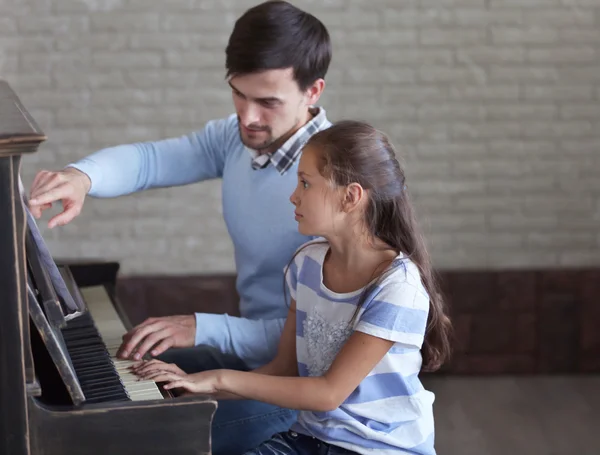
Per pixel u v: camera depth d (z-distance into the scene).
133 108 3.43
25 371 1.37
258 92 1.93
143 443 1.44
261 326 2.00
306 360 1.83
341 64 3.44
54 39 3.35
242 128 2.00
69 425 1.40
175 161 2.27
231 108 3.46
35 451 1.39
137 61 3.39
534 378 3.65
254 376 1.68
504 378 3.64
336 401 1.67
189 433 1.45
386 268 1.71
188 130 3.46
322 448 1.75
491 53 3.46
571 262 3.65
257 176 2.07
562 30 3.46
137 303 3.53
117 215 3.52
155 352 1.85
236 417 2.09
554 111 3.52
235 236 2.13
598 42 3.47
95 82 3.39
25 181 3.42
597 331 3.65
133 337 1.85
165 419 1.44
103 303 2.21
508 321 3.63
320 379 1.67
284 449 1.77
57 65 3.37
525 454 3.09
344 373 1.67
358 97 3.47
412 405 1.73
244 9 3.39
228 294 3.56
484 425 3.29
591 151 3.56
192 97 3.44
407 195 1.80
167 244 3.56
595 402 3.47
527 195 3.59
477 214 3.59
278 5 1.93
